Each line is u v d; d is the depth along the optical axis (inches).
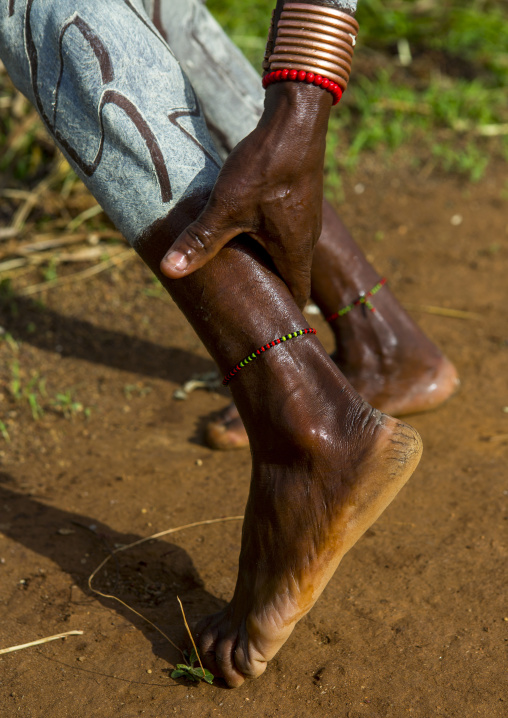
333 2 48.2
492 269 126.6
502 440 86.6
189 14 72.4
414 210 143.6
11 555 70.3
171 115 52.9
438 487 78.7
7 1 54.4
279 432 50.5
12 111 140.9
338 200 146.7
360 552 70.1
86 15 52.4
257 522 52.4
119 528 75.0
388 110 171.0
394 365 89.3
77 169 55.2
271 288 50.5
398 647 59.2
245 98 76.4
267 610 51.9
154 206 52.1
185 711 54.3
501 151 161.3
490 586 64.8
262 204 48.8
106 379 102.6
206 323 50.9
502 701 53.9
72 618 63.4
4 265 123.1
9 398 97.7
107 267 126.0
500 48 192.5
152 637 61.4
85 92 52.6
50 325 112.1
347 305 87.2
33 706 55.0
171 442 90.4
